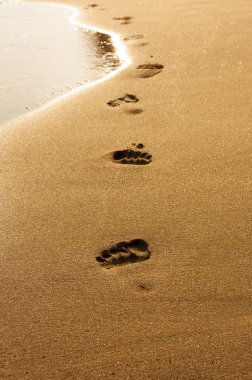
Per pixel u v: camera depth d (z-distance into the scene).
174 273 4.12
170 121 5.38
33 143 5.23
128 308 3.98
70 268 4.19
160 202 4.56
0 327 3.94
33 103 5.91
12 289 4.11
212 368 3.74
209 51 6.65
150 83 6.07
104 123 5.44
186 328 3.88
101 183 4.75
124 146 5.10
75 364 3.78
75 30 7.84
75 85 6.23
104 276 4.14
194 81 6.02
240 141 5.05
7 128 5.48
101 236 4.36
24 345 3.86
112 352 3.81
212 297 4.00
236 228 4.35
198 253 4.22
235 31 7.12
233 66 6.23
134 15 8.25
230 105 5.54
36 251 4.30
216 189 4.63
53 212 4.55
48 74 6.52
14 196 4.69
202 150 4.99
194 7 8.25
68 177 4.83
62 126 5.44
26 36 7.73
